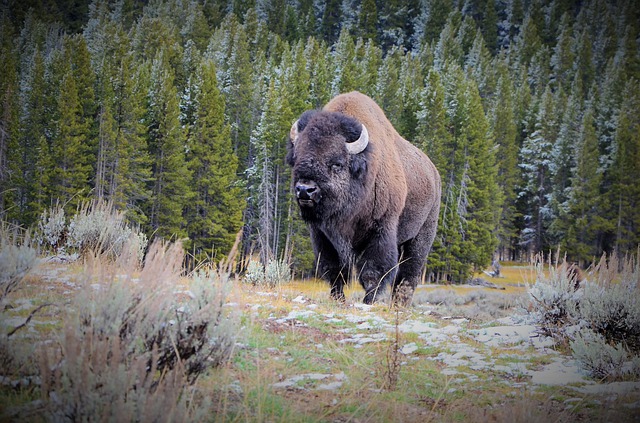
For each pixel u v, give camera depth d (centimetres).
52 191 15025
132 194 15788
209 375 1476
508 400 1587
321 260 3041
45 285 2203
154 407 1069
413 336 2225
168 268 1443
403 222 3688
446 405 1542
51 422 1055
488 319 2998
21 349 1345
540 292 2591
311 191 2642
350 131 2814
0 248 1953
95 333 1255
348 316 2450
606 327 2270
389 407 1473
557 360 2034
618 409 1512
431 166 4275
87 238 3194
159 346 1360
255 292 2903
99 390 1085
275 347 1891
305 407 1420
